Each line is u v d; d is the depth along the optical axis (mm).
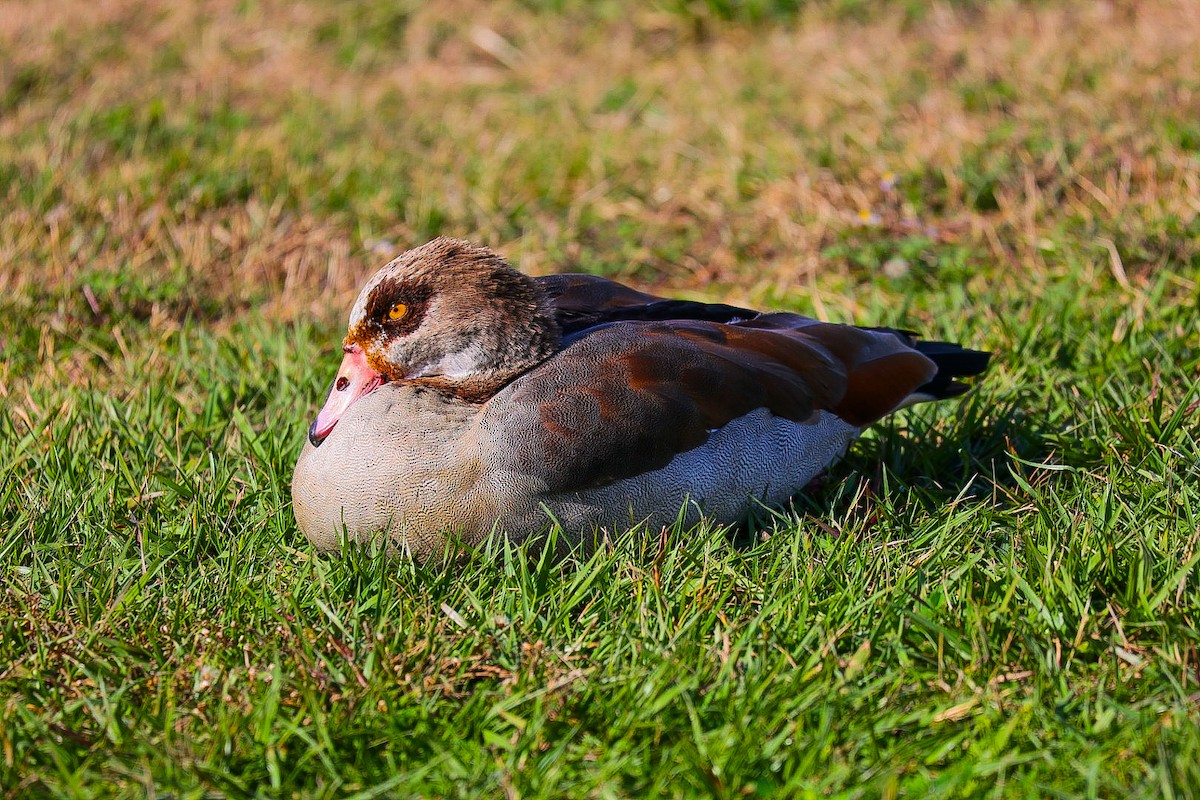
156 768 6012
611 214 14125
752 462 8094
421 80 18844
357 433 7625
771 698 6355
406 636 6930
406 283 8000
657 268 13055
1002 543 7887
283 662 6758
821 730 6047
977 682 6488
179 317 11930
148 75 18344
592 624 7059
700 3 19672
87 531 8008
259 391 10094
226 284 12547
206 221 13742
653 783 5859
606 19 20000
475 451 7488
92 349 11047
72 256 12711
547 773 5988
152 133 15859
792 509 8258
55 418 9445
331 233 13531
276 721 6359
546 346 8062
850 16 19078
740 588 7297
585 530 7703
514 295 8031
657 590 7121
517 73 19047
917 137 14250
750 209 13797
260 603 7133
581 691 6465
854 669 6539
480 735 6352
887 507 7969
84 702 6500
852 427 8648
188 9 20484
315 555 7793
